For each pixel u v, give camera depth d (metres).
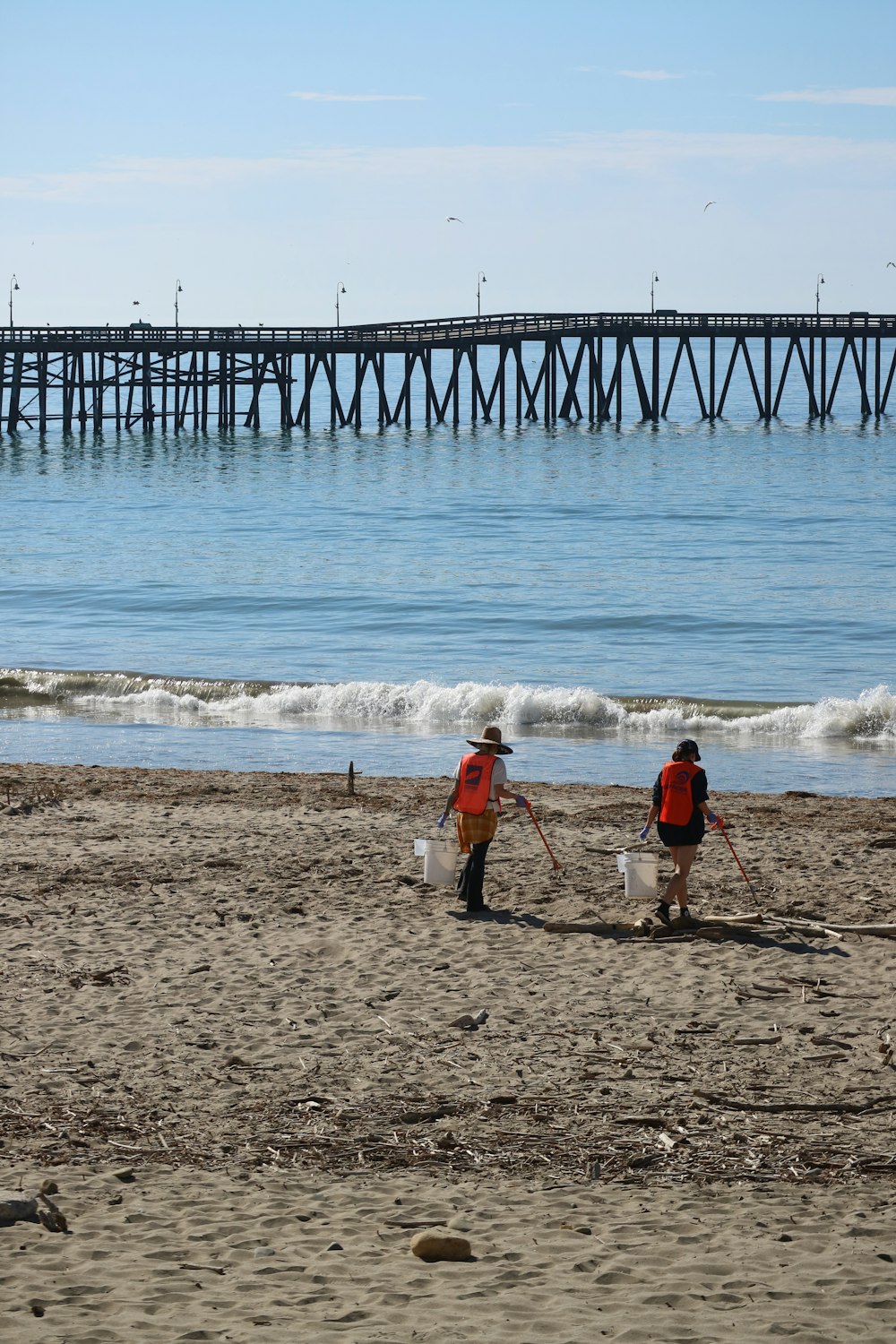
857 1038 14.83
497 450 125.19
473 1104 13.09
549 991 16.61
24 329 128.00
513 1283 9.59
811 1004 16.03
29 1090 13.38
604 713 40.53
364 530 82.88
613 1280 9.63
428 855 21.83
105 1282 9.54
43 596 61.47
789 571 67.25
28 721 40.66
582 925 19.23
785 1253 10.04
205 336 133.00
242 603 59.91
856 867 22.61
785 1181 11.38
